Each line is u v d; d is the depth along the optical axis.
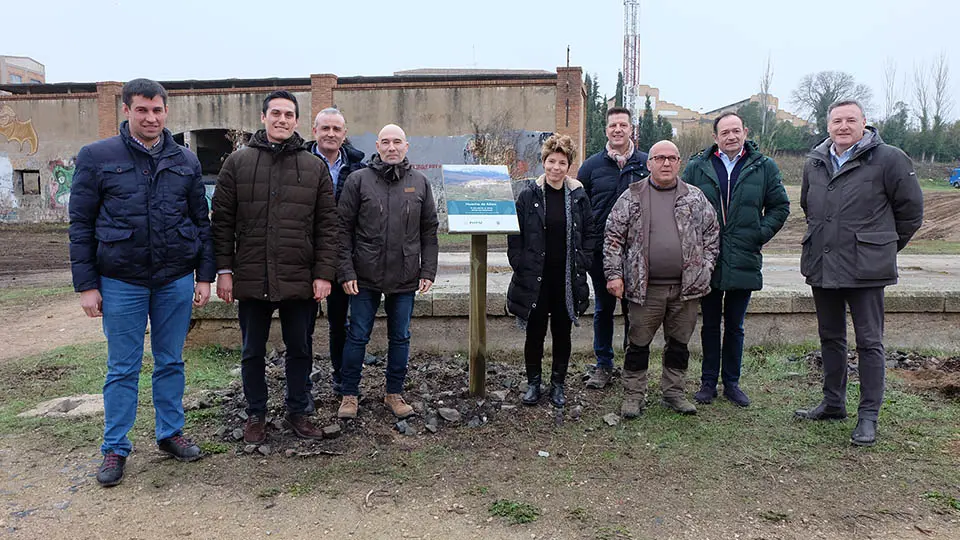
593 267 4.95
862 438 3.89
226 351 5.91
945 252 14.40
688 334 4.40
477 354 4.58
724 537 2.92
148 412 4.34
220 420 4.23
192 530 2.96
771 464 3.66
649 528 2.99
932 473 3.54
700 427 4.20
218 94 22.70
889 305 6.08
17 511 3.10
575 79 21.30
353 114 22.25
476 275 4.48
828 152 4.13
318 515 3.10
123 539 2.88
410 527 3.00
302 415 3.97
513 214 4.29
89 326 7.39
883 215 3.92
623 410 4.36
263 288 3.63
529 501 3.23
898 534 2.96
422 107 21.95
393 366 4.27
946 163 55.56
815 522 3.06
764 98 54.97
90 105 23.59
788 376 5.29
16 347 6.50
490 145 21.70
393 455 3.74
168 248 3.41
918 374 5.33
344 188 4.05
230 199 3.64
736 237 4.41
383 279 4.03
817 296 4.28
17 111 23.92
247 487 3.36
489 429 4.12
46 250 17.06
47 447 3.82
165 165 3.39
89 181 3.25
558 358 4.57
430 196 4.22
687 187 4.28
